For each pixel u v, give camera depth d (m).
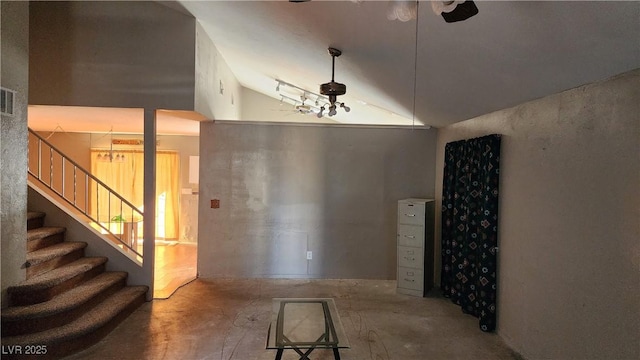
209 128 5.13
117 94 4.06
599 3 1.49
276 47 4.12
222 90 5.66
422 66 3.03
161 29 4.07
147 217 4.20
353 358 3.08
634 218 2.00
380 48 2.94
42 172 7.23
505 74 2.59
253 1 3.07
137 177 7.42
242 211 5.18
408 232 4.66
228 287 4.80
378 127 5.21
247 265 5.20
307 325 2.88
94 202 7.34
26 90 3.22
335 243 5.25
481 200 3.72
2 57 2.97
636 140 1.98
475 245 3.91
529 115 3.01
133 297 3.88
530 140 3.00
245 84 7.71
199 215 5.16
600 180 2.24
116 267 4.19
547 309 2.76
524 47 2.11
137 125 5.88
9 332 2.90
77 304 3.20
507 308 3.35
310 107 6.69
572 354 2.48
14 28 3.09
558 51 2.01
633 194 2.00
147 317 3.80
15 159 3.11
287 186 5.20
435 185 5.23
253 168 5.17
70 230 4.11
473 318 3.92
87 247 4.14
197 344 3.26
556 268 2.66
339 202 5.23
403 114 5.15
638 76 1.97
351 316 3.96
